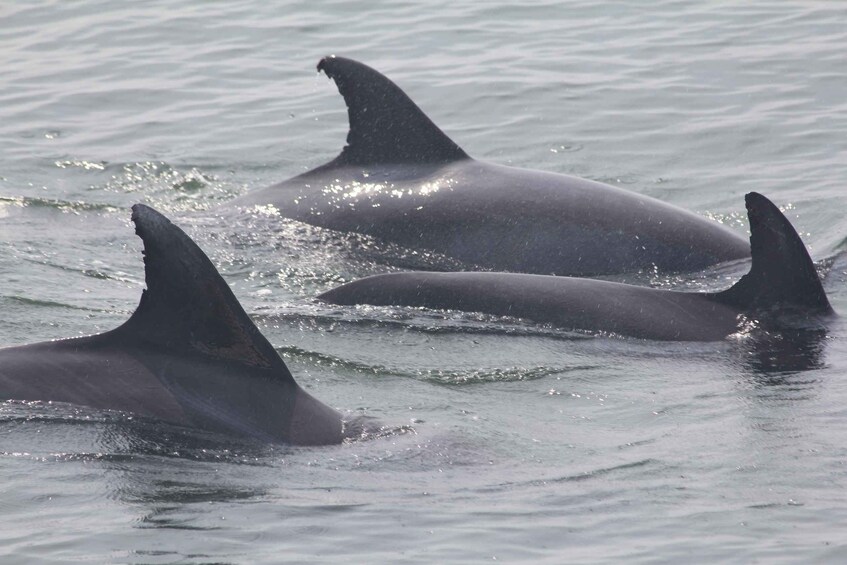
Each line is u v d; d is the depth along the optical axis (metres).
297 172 62.38
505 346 39.59
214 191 59.53
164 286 30.38
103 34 85.62
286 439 30.11
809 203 54.53
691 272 47.84
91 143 65.94
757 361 38.09
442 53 79.88
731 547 26.31
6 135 67.06
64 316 41.03
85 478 28.31
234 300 30.36
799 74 73.00
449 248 49.75
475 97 71.56
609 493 28.83
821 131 64.06
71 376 30.72
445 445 31.14
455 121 68.50
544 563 25.62
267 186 55.69
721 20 84.50
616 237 48.91
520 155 63.31
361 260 49.12
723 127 65.38
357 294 43.12
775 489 29.00
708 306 41.12
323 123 69.00
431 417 33.41
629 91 71.62
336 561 25.56
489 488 29.00
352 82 52.97
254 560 25.45
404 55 79.69
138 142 66.06
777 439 31.94
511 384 36.59
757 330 40.06
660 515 27.75
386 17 88.12
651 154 62.47
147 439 29.62
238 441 29.78
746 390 35.75
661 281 47.16
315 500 27.94
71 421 29.92
